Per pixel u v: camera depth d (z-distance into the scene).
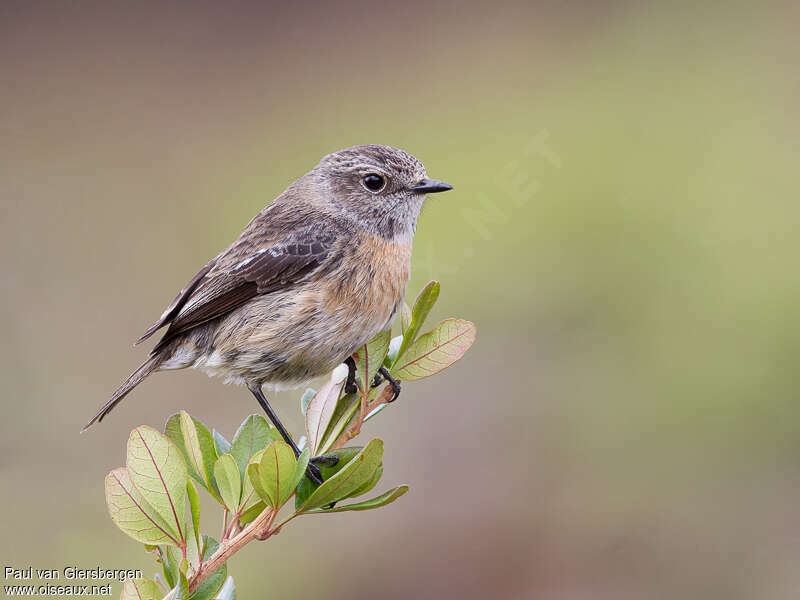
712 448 12.17
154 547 4.49
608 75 18.08
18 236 17.09
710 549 11.36
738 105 16.44
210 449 4.87
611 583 11.17
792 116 15.99
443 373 13.16
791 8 18.45
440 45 21.00
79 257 16.95
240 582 11.13
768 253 13.59
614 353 13.28
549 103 17.92
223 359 7.10
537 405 12.77
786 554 11.11
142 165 19.62
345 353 7.19
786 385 12.34
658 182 15.09
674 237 14.25
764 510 11.49
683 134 16.16
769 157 15.10
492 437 12.51
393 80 20.64
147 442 4.26
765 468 11.91
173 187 18.97
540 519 11.80
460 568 11.47
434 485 12.16
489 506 11.91
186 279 17.39
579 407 12.71
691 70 17.84
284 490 4.29
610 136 16.19
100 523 11.39
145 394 13.43
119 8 22.83
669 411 12.51
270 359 7.02
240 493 4.47
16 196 18.27
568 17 20.17
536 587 11.30
